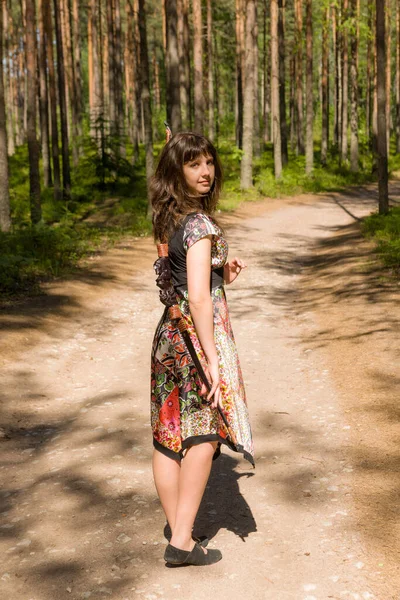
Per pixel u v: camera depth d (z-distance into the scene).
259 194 25.47
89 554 2.89
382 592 2.51
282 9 35.41
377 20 15.62
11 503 3.45
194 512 2.65
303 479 3.57
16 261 9.74
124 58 47.47
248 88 25.31
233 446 2.59
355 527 3.01
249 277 10.96
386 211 16.45
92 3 33.50
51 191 25.84
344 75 36.25
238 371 2.67
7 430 4.54
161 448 2.67
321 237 16.03
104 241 14.12
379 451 3.85
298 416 4.61
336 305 8.27
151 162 18.62
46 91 27.84
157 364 2.67
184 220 2.53
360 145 44.41
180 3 34.91
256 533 3.02
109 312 8.25
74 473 3.77
